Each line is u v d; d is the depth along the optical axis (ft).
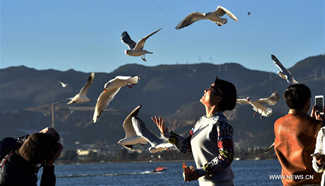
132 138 22.31
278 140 22.61
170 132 22.50
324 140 20.77
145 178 494.59
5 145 20.31
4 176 19.35
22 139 20.75
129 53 38.81
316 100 23.56
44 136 19.33
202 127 21.09
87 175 595.06
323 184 20.97
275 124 22.95
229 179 20.84
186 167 20.45
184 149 22.13
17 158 19.51
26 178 19.44
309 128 21.84
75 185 409.28
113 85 23.62
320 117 23.27
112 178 513.04
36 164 19.65
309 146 21.83
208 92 21.38
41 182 19.61
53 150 19.52
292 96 22.34
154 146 22.04
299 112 22.48
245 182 402.11
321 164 20.57
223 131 20.38
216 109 21.38
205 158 20.88
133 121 22.41
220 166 19.99
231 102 21.30
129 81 23.63
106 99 24.00
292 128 22.16
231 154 20.10
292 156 22.15
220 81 21.45
